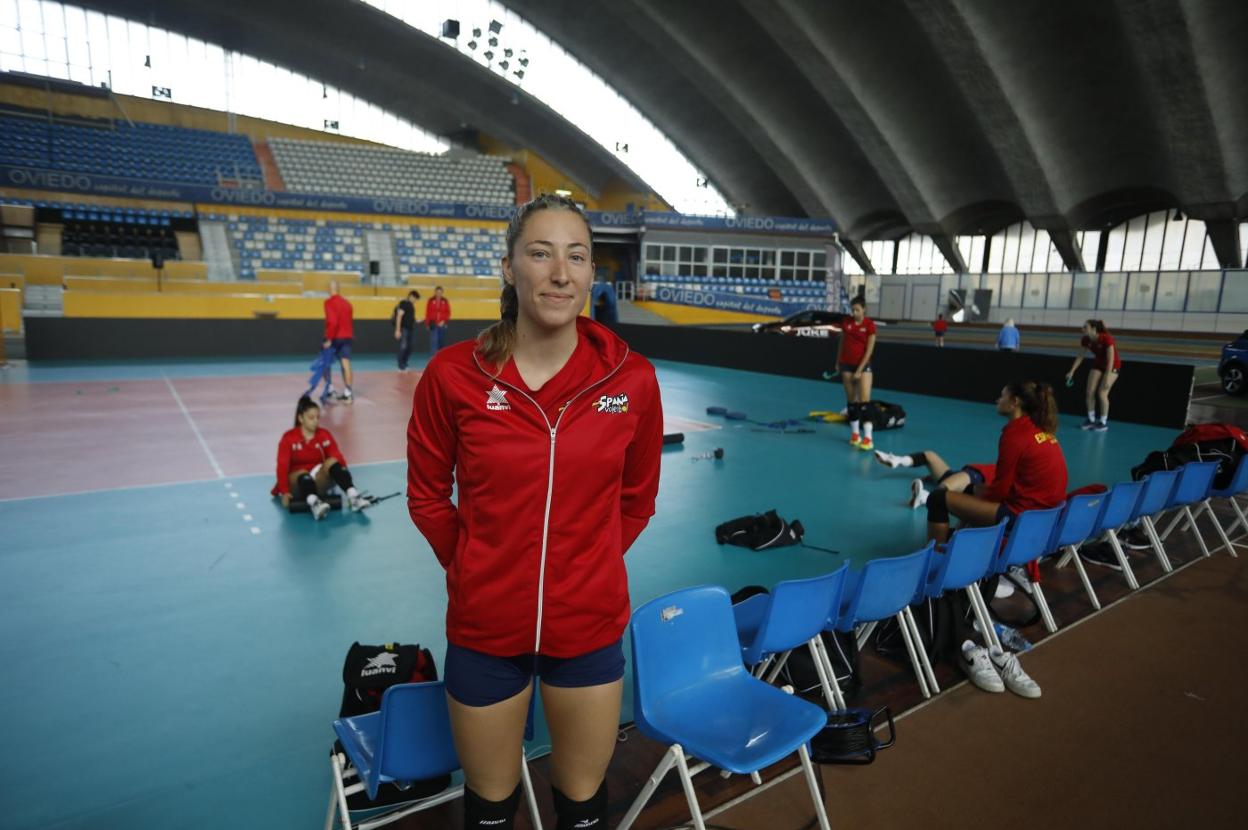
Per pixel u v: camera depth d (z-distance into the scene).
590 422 1.63
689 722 2.44
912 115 35.81
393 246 31.59
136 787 2.80
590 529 1.67
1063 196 36.12
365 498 6.62
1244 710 3.47
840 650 3.54
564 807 1.83
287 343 21.05
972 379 13.89
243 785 2.82
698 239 36.97
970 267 45.47
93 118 36.16
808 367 17.02
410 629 4.21
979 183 38.94
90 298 19.88
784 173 44.31
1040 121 32.59
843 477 7.91
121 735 3.14
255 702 3.41
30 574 4.93
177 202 28.59
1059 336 33.09
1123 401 11.98
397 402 12.50
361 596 4.64
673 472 8.03
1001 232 43.66
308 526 6.01
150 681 3.59
